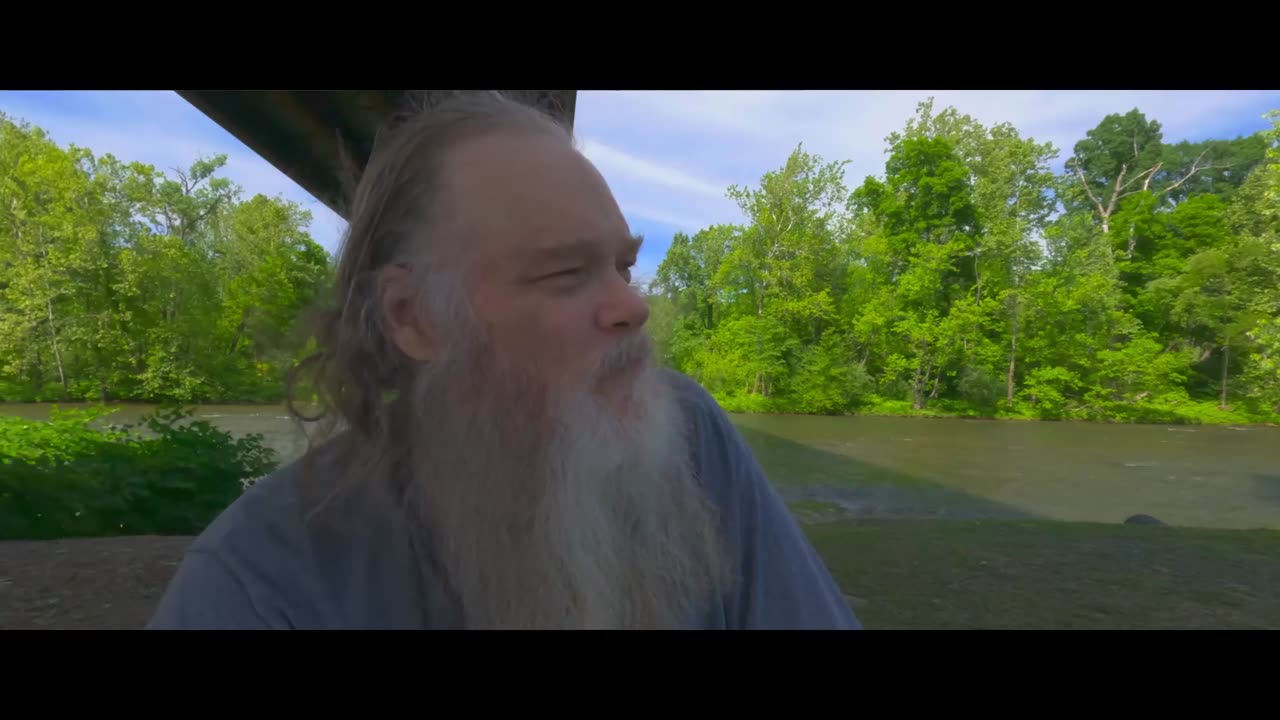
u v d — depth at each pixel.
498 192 0.70
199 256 20.28
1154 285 30.59
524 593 0.68
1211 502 11.52
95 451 6.23
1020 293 28.03
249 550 0.66
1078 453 17.44
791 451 17.06
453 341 0.70
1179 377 27.61
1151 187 44.38
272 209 20.17
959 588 4.71
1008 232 29.03
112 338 20.16
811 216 29.41
